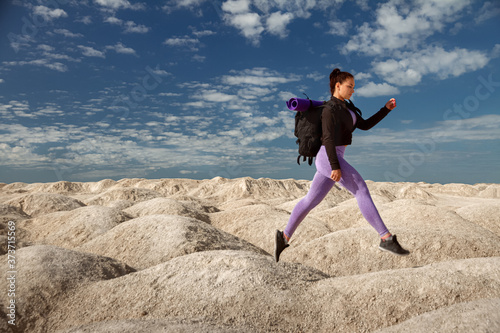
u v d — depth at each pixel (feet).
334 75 11.69
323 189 11.53
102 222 36.86
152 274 14.60
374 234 24.57
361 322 10.73
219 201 122.62
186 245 25.44
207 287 12.89
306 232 34.24
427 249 22.34
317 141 11.34
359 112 11.96
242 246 28.43
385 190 111.04
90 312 13.10
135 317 12.26
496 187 117.91
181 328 10.38
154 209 45.50
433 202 101.14
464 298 10.49
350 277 12.85
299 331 10.85
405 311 10.60
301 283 13.07
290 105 11.20
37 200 58.08
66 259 16.74
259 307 11.63
